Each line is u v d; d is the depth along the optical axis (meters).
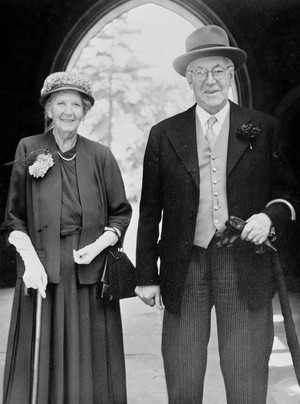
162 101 14.72
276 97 8.80
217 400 3.58
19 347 2.59
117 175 2.78
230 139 2.48
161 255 2.62
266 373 2.54
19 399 2.56
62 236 2.60
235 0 8.62
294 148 8.74
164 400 3.59
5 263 7.89
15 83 8.83
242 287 2.46
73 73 2.63
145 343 4.95
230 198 2.45
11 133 8.85
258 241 2.35
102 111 14.59
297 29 8.51
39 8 8.74
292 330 2.51
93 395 2.65
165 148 2.56
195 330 2.53
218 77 2.47
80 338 2.60
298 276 7.45
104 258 2.67
